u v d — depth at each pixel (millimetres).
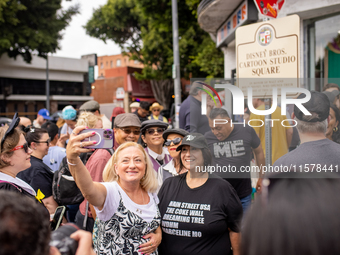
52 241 968
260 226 785
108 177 2252
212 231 2170
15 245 735
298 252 722
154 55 20578
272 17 3324
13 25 18781
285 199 789
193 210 2236
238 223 2234
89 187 1870
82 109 4840
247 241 799
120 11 22422
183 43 16984
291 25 2615
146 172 2275
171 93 27875
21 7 17844
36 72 30297
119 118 3346
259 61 2795
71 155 1764
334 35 4777
